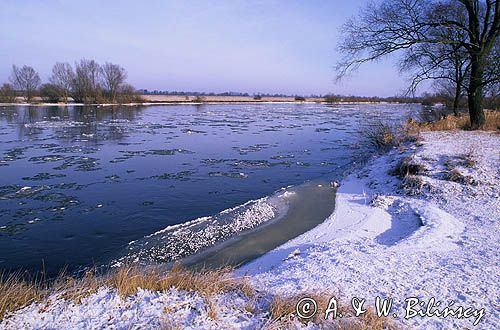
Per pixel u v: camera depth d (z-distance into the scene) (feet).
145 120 137.49
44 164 55.72
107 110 192.54
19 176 48.37
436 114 91.97
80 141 80.89
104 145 76.02
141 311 14.05
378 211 33.19
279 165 58.54
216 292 16.11
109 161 59.26
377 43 54.90
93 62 239.91
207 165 57.67
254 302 15.07
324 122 140.87
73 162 57.67
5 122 116.67
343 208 35.40
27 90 229.04
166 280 16.65
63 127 105.91
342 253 21.99
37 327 12.87
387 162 48.03
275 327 12.72
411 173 40.32
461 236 24.00
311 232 29.32
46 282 22.15
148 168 54.65
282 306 14.17
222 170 54.24
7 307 13.96
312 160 63.46
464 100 95.86
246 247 27.14
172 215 34.47
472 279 16.90
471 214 28.94
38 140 80.89
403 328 12.86
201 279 17.33
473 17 52.90
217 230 30.37
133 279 16.30
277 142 85.40
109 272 22.90
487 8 51.21
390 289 16.19
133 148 73.05
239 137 93.50
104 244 27.96
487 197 32.27
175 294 15.75
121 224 32.09
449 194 34.12
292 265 20.97
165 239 28.63
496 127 59.00
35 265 24.71
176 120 141.90
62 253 26.48
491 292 15.58
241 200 39.34
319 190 42.91
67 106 217.15
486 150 42.34
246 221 32.32
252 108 253.24
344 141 87.45
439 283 16.63
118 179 47.57
